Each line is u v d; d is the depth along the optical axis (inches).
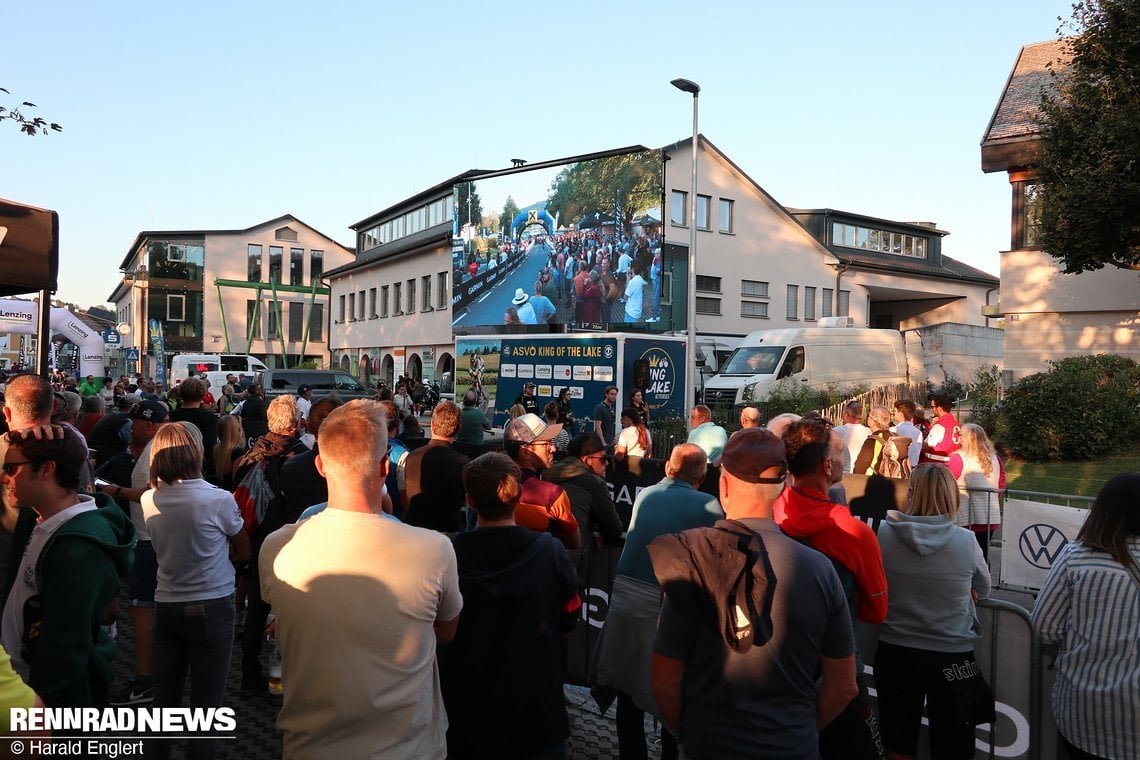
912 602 139.0
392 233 1765.5
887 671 141.9
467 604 119.0
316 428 215.3
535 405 712.4
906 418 389.1
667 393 717.9
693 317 740.7
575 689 215.6
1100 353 763.4
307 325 2036.2
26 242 190.2
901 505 179.3
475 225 1262.3
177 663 156.9
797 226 1523.1
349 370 1967.3
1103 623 114.5
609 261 1066.7
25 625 105.9
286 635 95.2
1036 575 232.2
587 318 1091.9
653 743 187.3
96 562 106.1
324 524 96.9
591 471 197.6
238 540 171.0
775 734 93.3
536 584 120.3
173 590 153.9
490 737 117.5
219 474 264.7
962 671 137.4
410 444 309.7
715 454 322.0
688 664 98.3
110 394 1133.7
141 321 2294.5
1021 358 831.1
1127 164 602.9
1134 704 111.7
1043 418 618.5
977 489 248.2
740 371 916.6
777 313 1492.4
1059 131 662.5
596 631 204.8
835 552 125.2
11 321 938.7
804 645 94.2
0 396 226.8
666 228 1323.8
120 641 247.9
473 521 217.6
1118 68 636.7
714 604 93.6
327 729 93.1
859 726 127.1
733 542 94.6
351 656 93.1
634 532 154.3
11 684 74.2
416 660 96.6
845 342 956.6
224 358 1528.1
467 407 503.2
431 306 1582.2
